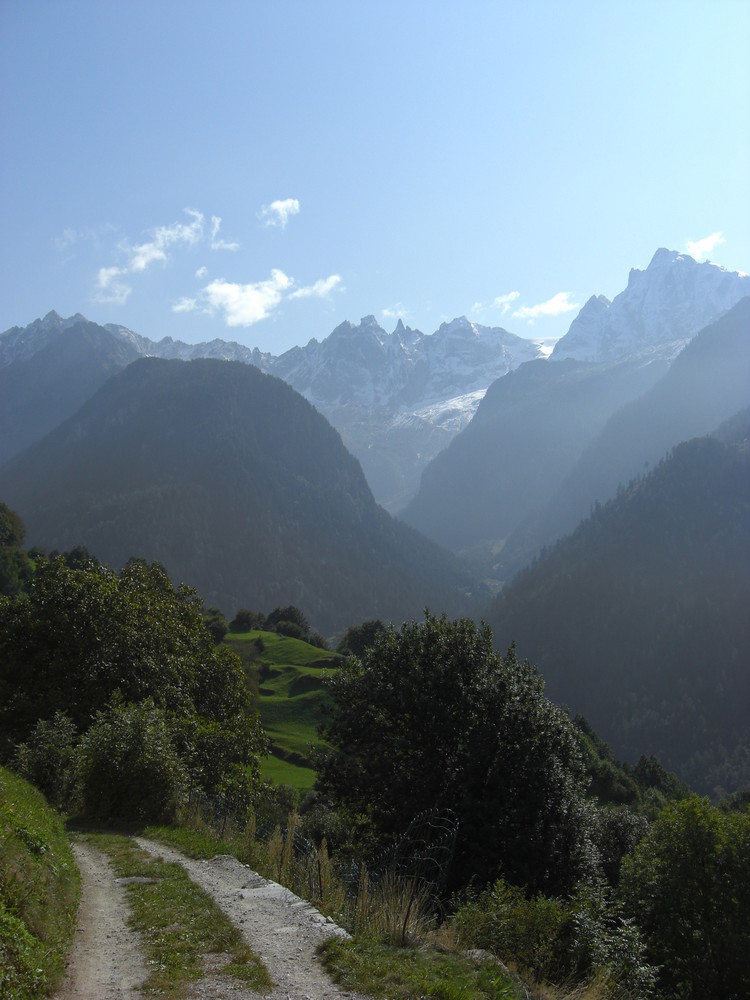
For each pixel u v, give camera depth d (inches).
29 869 348.2
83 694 1078.4
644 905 864.3
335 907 409.7
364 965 312.0
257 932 352.2
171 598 1577.3
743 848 852.0
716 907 834.2
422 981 302.2
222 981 285.6
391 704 927.7
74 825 653.9
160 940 329.7
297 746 2534.5
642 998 422.3
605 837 1275.8
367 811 934.4
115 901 403.9
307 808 1378.0
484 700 898.1
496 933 424.8
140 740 715.4
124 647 1165.1
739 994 788.0
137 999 263.3
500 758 815.7
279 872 484.1
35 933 295.0
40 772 759.1
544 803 788.0
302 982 292.4
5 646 1114.1
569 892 746.8
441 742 871.1
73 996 263.3
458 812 781.3
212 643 1520.7
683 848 877.2
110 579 1333.7
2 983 236.5
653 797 2493.8
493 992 318.7
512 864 738.8
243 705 1423.5
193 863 522.0
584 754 917.8
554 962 414.3
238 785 1009.5
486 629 1016.2
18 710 1021.2
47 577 1210.0
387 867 476.7
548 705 917.2
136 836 625.6
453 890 709.3
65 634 1129.4
